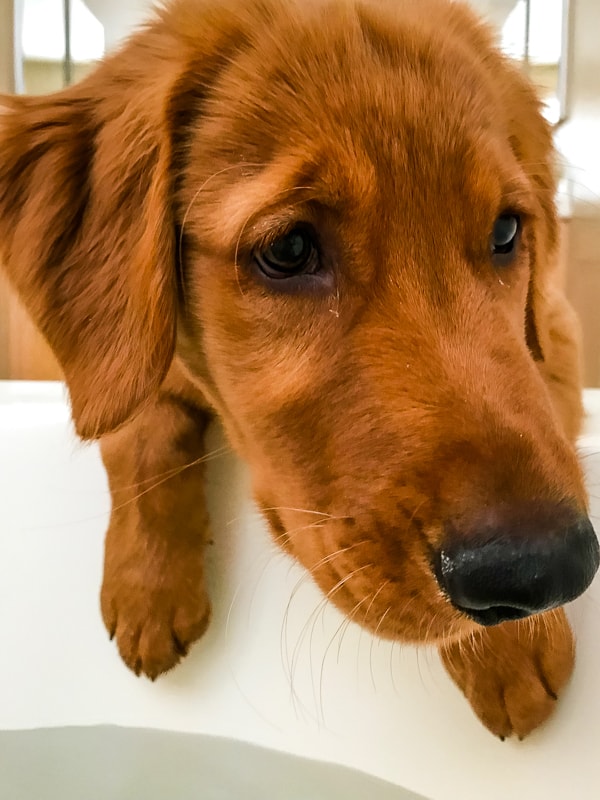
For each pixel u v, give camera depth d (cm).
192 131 34
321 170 30
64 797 41
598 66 85
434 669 40
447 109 31
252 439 34
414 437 29
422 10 36
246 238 31
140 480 41
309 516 32
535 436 28
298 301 31
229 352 33
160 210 33
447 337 30
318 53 32
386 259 31
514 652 38
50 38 89
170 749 43
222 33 34
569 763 37
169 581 41
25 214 36
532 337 38
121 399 34
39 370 80
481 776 39
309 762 41
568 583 26
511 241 33
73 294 35
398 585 29
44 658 45
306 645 41
